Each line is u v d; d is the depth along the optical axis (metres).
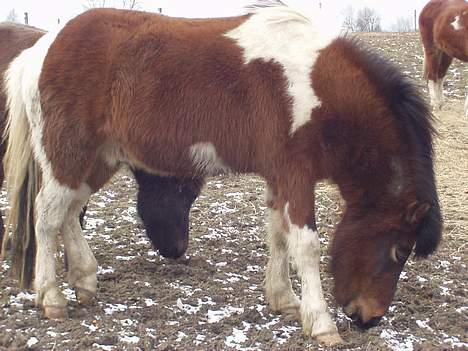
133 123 3.55
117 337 3.33
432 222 3.39
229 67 3.47
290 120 3.38
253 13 3.57
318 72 3.41
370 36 17.11
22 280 3.72
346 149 3.42
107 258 4.41
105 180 3.83
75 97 3.54
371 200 3.46
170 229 4.26
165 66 3.51
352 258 3.46
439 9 9.30
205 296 3.88
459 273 4.36
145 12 3.69
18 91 3.67
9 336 3.30
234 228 5.09
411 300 3.92
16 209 3.70
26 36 4.17
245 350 3.31
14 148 3.69
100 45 3.56
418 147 3.46
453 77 12.02
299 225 3.39
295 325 3.59
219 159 3.55
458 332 3.58
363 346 3.37
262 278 4.20
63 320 3.51
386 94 3.46
